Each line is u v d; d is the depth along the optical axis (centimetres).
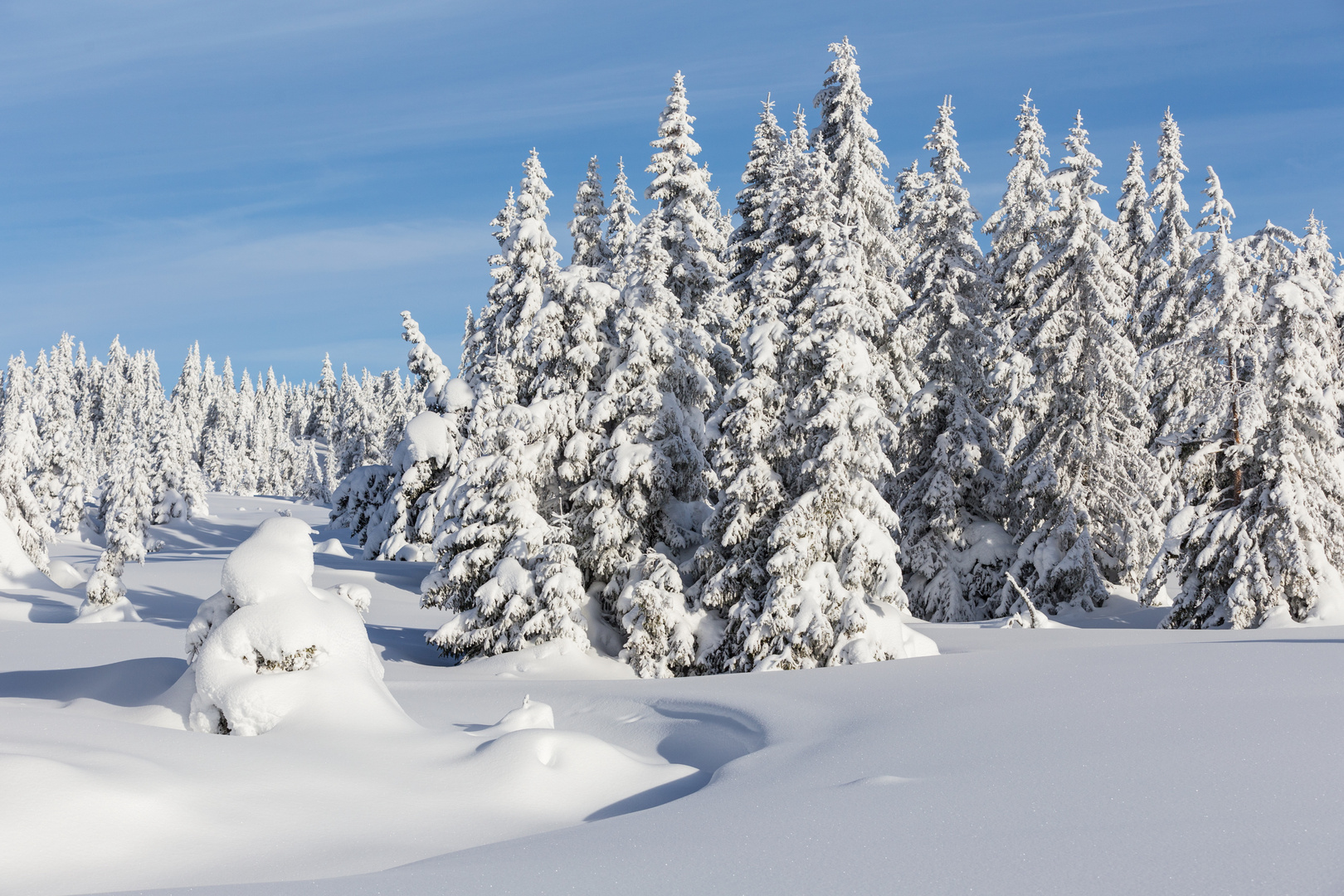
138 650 2320
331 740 951
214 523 8169
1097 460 3094
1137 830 588
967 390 3319
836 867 573
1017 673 1297
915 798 725
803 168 3158
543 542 2411
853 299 2192
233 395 17475
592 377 2634
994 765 810
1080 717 962
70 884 582
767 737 1139
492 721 1377
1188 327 2819
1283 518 2355
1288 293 2428
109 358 18188
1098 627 2692
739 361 3219
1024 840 593
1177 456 3278
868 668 1517
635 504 2445
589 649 2323
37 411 12375
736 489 2239
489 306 4375
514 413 2470
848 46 3641
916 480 3309
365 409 10094
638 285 2636
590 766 982
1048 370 3162
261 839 702
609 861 617
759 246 3347
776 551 2194
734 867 589
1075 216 3152
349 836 741
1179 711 938
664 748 1258
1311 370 2403
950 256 3253
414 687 1725
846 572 2078
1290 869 501
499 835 800
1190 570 2580
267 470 14412
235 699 1002
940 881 533
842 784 818
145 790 704
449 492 4059
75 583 4006
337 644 1070
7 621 2986
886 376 2994
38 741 775
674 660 2223
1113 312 3092
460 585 2489
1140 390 3581
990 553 3164
